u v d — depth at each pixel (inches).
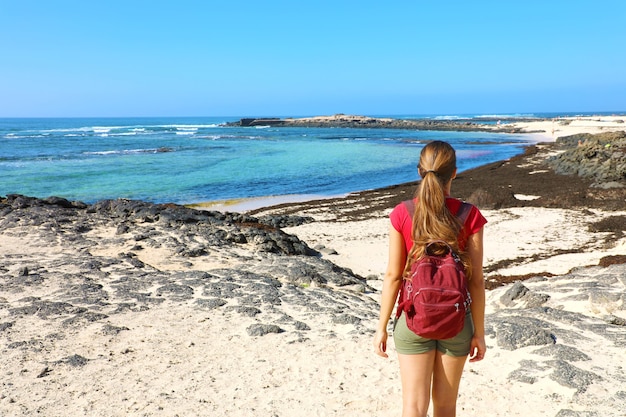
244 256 443.2
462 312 95.9
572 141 2314.2
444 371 105.3
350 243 629.0
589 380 181.8
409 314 100.2
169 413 171.5
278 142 2856.8
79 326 251.0
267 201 1025.5
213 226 535.2
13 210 545.6
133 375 200.7
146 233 482.3
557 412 166.1
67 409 172.4
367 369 209.6
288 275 380.2
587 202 832.9
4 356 213.0
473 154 2103.8
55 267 359.6
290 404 179.2
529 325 234.8
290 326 262.8
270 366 211.9
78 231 480.4
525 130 3769.7
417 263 99.2
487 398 179.6
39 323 253.3
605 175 1056.2
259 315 278.7
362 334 252.7
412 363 104.0
